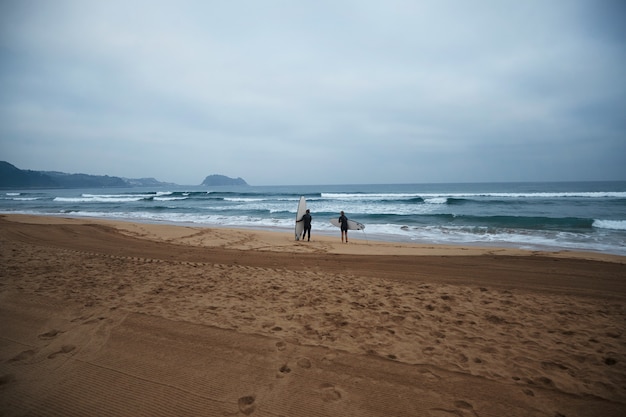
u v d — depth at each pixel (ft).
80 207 116.78
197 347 10.57
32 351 10.14
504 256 31.09
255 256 30.12
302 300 15.90
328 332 11.96
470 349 10.84
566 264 26.71
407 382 8.79
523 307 15.29
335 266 25.80
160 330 11.79
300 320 13.14
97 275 19.79
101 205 126.31
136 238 40.60
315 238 48.70
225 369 9.29
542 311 14.74
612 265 26.27
